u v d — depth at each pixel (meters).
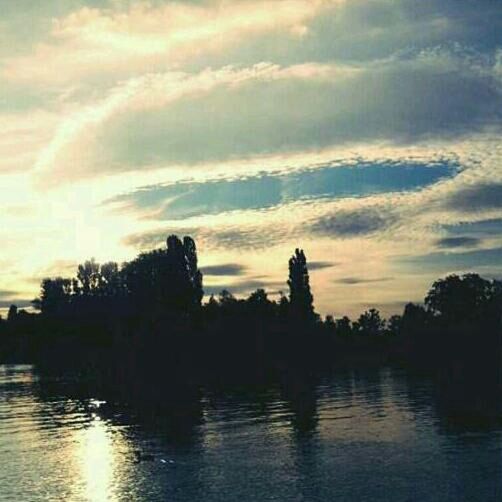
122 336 199.38
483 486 46.44
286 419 78.62
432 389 110.69
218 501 45.03
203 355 189.75
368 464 53.19
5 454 63.97
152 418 84.94
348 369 184.00
